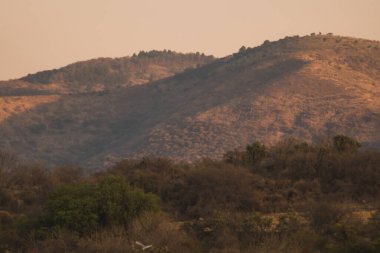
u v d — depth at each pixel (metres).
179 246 30.08
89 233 34.56
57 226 34.50
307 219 33.31
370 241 28.94
